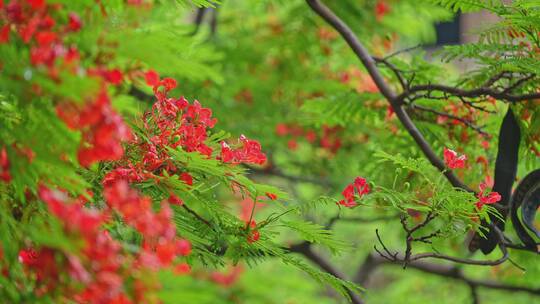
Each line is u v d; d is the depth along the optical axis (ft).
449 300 41.14
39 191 9.97
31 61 8.87
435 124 21.61
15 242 10.62
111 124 8.80
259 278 28.63
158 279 10.00
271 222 15.11
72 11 10.09
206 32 37.01
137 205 9.55
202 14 34.73
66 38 9.73
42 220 10.68
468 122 19.53
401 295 43.14
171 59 9.56
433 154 18.74
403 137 22.47
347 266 41.96
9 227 10.75
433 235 15.40
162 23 20.42
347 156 32.86
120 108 10.19
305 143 33.99
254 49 35.55
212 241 14.71
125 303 9.02
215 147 14.75
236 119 33.91
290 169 35.40
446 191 15.25
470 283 33.45
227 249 14.84
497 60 17.16
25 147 9.90
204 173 14.30
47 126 9.66
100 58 9.79
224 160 13.88
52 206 8.76
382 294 43.73
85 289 9.11
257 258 15.08
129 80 10.80
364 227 39.81
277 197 13.94
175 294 9.55
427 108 20.26
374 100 23.48
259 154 14.03
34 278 10.42
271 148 34.50
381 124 24.99
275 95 35.19
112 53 9.78
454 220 15.52
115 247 9.13
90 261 8.88
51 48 9.06
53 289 9.62
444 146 21.31
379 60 19.98
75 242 8.66
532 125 17.81
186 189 13.65
